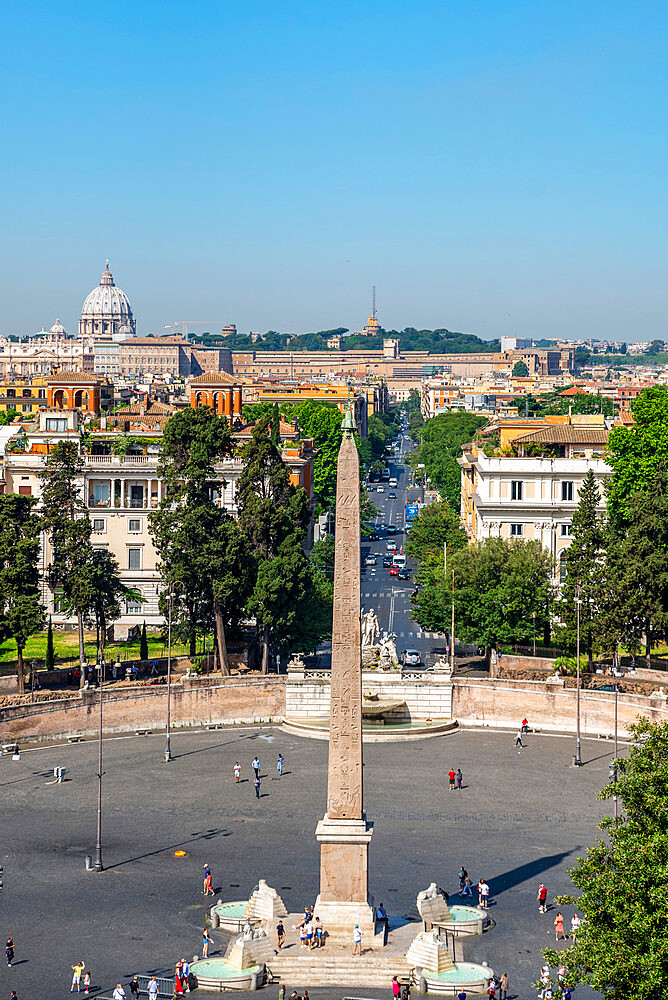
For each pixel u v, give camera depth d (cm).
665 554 13962
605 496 16175
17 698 13012
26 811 10606
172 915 8400
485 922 8219
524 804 10838
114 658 14712
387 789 11294
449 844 9788
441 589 15175
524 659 14775
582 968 6469
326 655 16212
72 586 13538
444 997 7312
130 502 16662
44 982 7388
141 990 7288
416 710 13850
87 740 13088
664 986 5669
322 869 7862
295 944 7819
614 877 6219
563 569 16762
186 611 14562
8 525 13662
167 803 10869
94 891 8800
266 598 14062
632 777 6500
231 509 16912
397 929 8069
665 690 13212
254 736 13338
